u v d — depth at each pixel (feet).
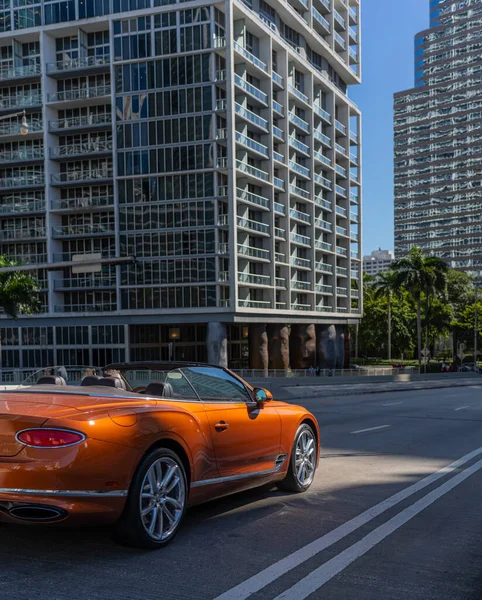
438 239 570.46
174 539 16.58
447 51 577.43
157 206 191.21
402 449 34.68
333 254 252.62
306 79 236.22
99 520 14.37
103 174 201.98
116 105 194.08
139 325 204.13
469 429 45.57
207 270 186.91
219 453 17.95
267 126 207.21
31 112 208.23
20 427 14.16
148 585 13.23
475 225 549.95
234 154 185.37
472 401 81.20
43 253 209.97
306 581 13.66
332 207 253.44
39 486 13.87
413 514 19.71
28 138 209.97
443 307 295.28
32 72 207.21
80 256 68.95
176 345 220.64
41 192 209.77
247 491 22.79
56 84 208.44
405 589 13.37
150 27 191.42
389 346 284.20
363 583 13.65
